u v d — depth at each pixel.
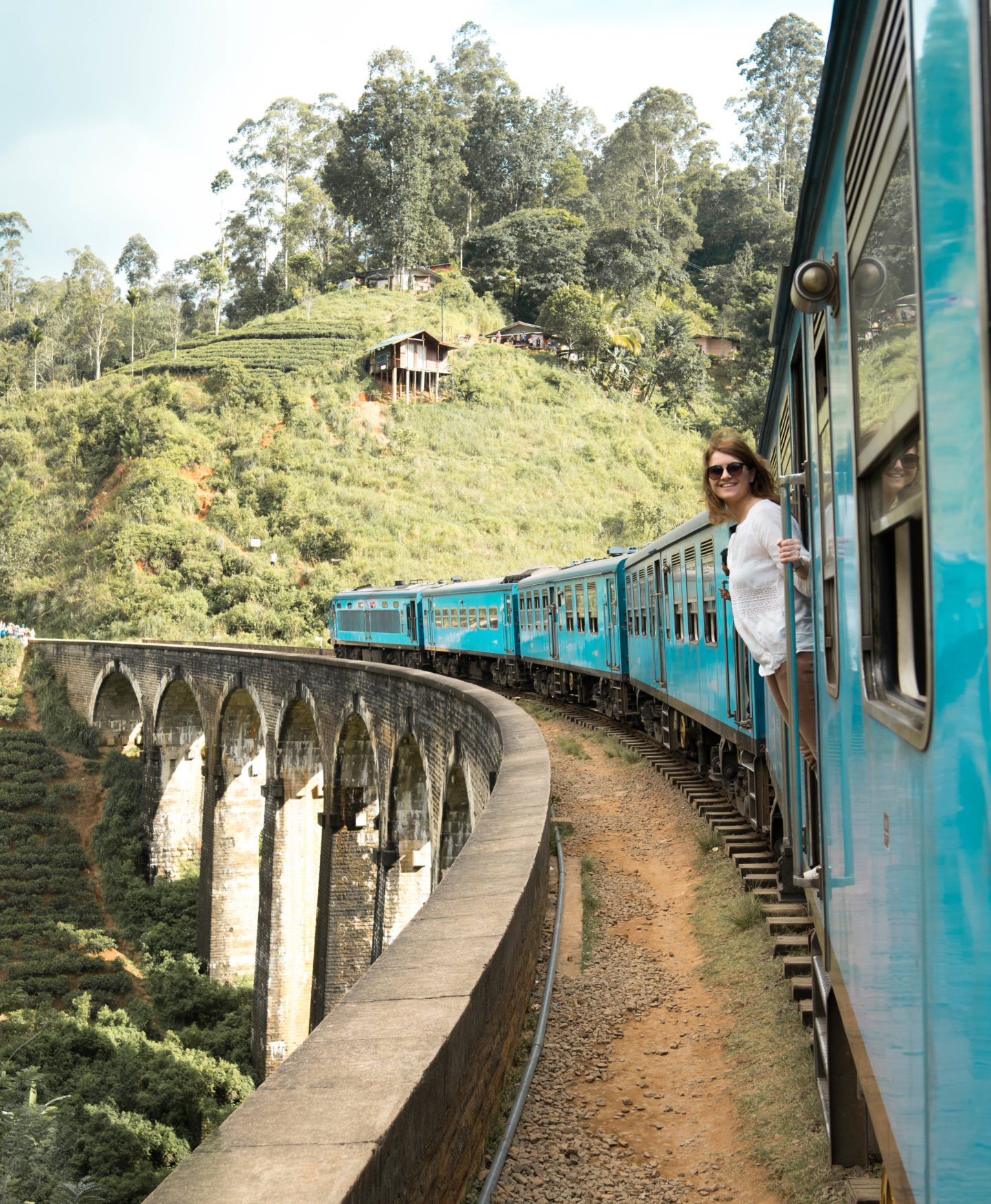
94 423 87.19
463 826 17.48
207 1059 27.92
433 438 81.25
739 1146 5.02
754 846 10.09
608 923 8.89
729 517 5.23
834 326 3.22
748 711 10.28
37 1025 28.94
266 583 68.56
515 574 30.69
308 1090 2.95
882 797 2.46
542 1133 5.03
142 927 40.25
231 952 37.12
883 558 2.51
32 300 149.62
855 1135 4.43
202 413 83.12
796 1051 5.73
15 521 81.19
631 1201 4.55
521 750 10.46
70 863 44.31
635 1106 5.55
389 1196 2.65
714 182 139.50
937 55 1.71
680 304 115.81
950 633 1.70
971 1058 1.64
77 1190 9.42
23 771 50.47
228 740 37.56
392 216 116.38
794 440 5.13
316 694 28.41
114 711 53.59
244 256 132.12
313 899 32.19
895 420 2.15
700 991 7.26
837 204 3.12
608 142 149.50
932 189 1.75
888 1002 2.43
